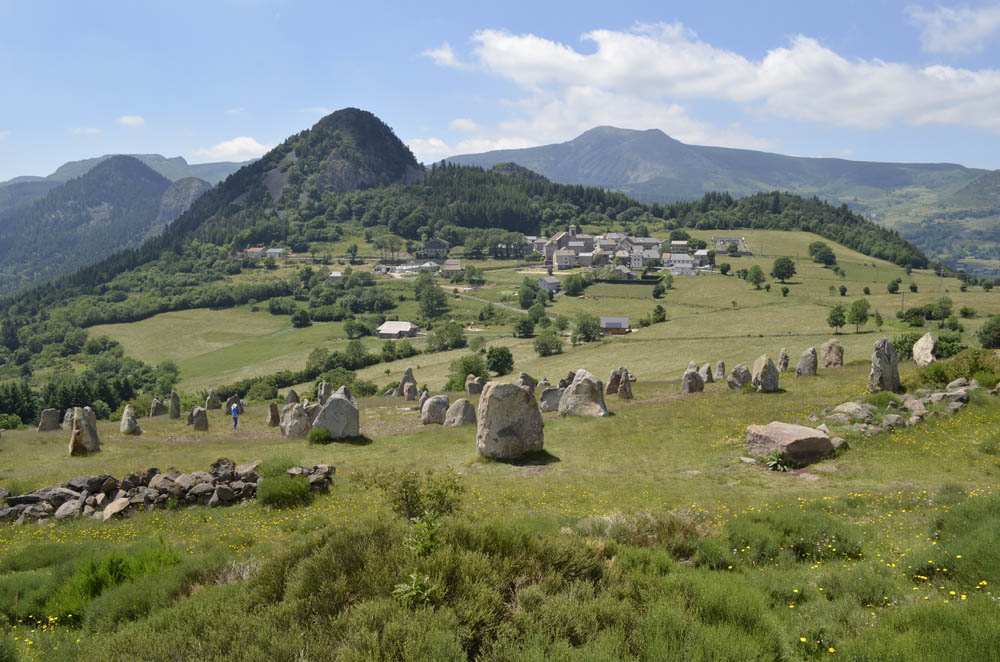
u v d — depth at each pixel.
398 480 19.06
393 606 8.87
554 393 42.88
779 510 15.39
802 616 9.27
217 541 16.91
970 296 157.25
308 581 10.19
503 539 10.93
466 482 23.33
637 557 11.26
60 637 10.92
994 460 20.09
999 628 7.63
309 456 30.64
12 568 15.21
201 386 140.00
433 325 190.00
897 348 63.91
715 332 130.00
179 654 8.77
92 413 34.75
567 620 8.65
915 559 11.44
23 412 108.69
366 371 133.38
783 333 121.31
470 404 39.12
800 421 28.30
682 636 8.20
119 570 13.35
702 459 25.12
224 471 23.98
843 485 19.62
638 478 22.81
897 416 24.94
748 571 11.80
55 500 21.81
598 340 138.88
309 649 8.30
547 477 23.78
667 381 58.00
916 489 17.94
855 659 7.72
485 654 8.04
